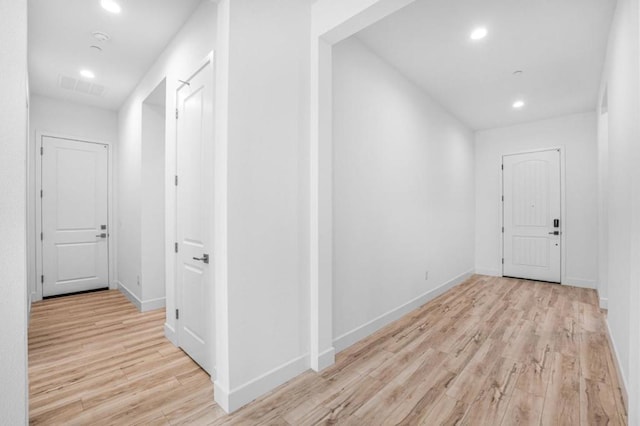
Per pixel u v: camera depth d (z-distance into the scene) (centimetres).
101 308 364
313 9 224
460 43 282
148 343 267
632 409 151
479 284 481
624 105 199
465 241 518
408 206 354
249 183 185
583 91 388
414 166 367
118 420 167
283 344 203
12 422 108
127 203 412
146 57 310
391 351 250
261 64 192
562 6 230
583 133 465
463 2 228
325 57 227
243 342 180
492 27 259
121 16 247
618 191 226
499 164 538
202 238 219
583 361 232
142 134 353
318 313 220
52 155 412
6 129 108
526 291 439
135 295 377
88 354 246
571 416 170
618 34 218
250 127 186
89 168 441
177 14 244
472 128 544
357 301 275
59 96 406
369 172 292
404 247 346
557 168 486
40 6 233
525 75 345
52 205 411
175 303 262
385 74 315
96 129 446
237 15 179
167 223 277
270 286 196
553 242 488
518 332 288
